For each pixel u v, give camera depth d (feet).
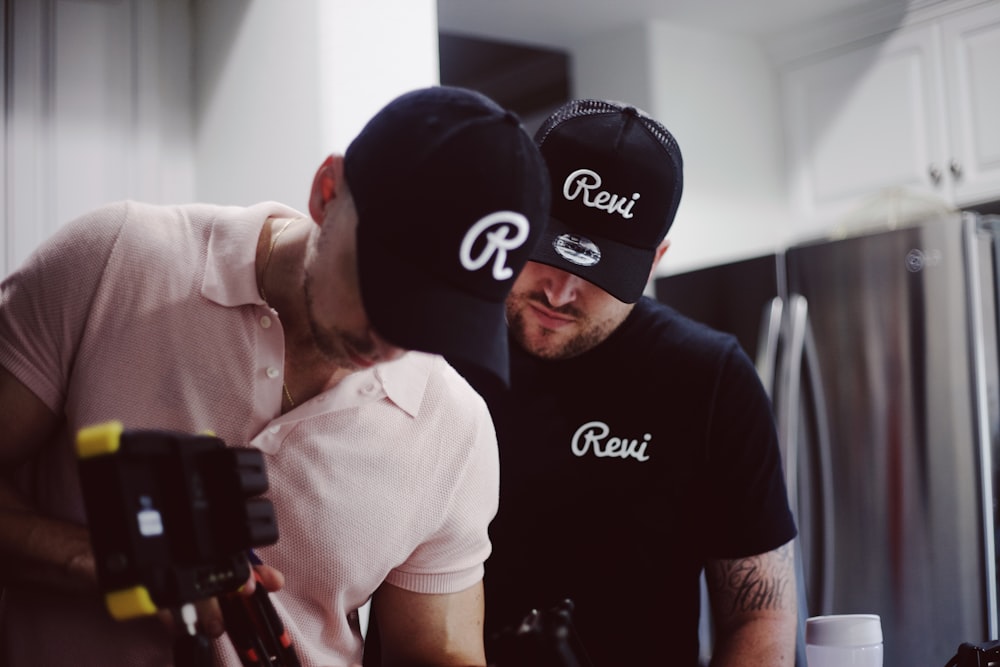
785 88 11.70
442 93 2.92
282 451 3.44
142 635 3.36
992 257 8.25
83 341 3.32
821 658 3.98
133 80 8.47
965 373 8.09
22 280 3.37
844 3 10.59
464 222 2.77
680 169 4.35
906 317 8.48
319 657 3.65
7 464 3.37
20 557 3.13
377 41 7.56
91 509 2.21
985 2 9.85
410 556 3.88
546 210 2.96
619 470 4.62
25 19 8.02
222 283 3.35
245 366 3.36
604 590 4.58
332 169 3.03
